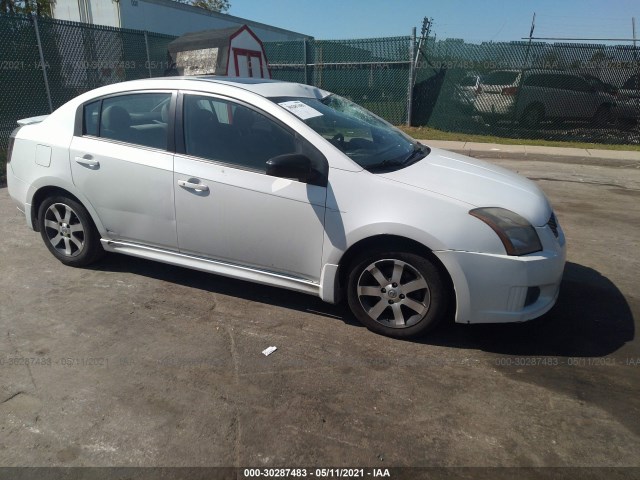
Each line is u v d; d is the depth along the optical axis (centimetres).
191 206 370
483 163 417
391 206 320
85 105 416
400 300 335
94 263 456
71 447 244
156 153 380
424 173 346
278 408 273
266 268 365
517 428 261
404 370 309
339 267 342
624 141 1242
